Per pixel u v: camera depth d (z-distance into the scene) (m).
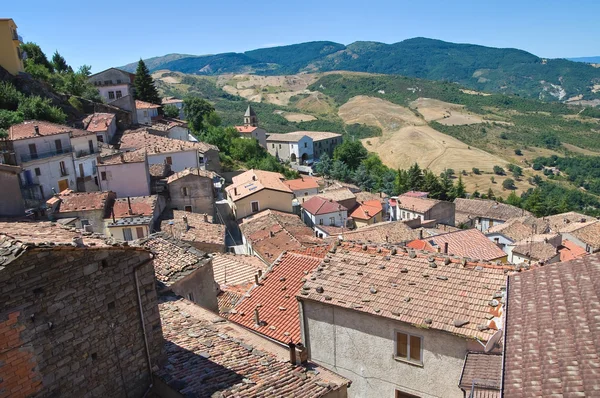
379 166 123.69
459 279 14.01
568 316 9.01
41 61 86.88
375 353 14.02
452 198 100.31
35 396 8.27
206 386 10.10
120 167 45.81
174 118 100.81
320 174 114.19
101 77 85.12
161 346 10.83
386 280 14.72
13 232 9.26
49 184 45.12
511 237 56.19
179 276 16.23
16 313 7.91
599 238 53.91
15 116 53.69
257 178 59.25
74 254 8.76
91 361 9.20
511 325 9.56
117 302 9.66
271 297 18.88
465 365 11.25
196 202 49.97
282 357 12.63
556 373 7.47
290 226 45.50
